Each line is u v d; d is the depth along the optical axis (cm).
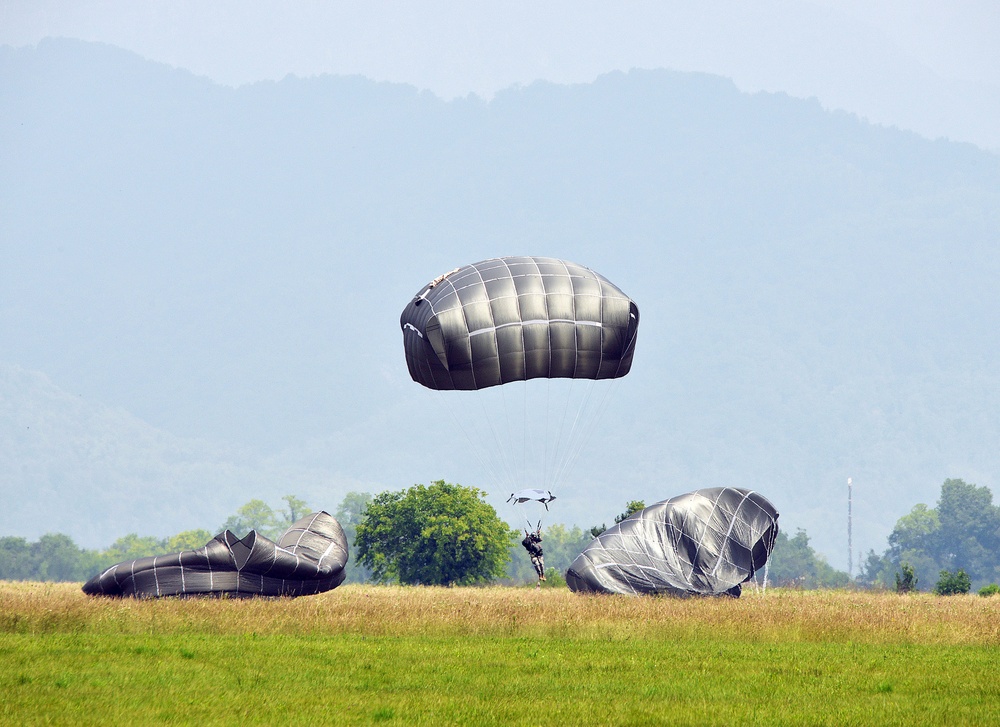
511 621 9862
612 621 10000
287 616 9781
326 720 5975
